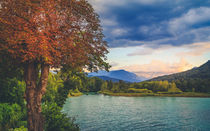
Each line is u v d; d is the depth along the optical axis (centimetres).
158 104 9006
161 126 3838
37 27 930
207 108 7275
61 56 986
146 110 6494
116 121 4231
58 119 1488
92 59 1312
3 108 1565
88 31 1153
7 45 888
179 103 9725
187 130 3525
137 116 5078
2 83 1742
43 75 1048
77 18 1082
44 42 835
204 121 4456
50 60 907
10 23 859
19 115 1645
